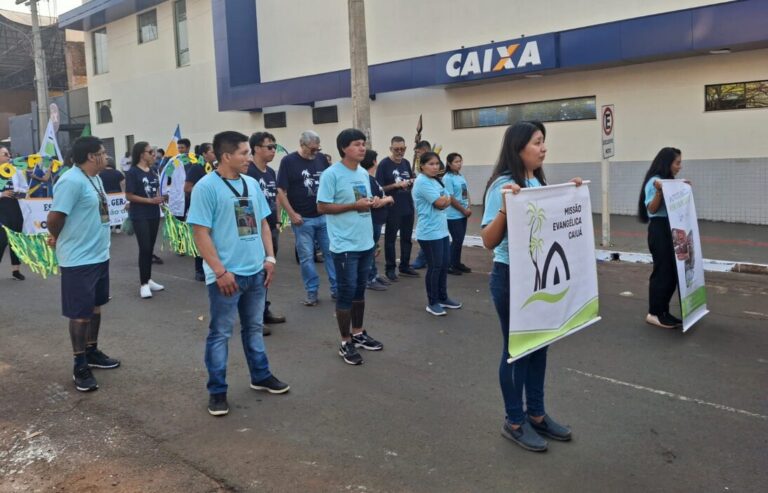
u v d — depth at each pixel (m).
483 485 3.51
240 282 4.51
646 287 8.09
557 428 4.02
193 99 22.61
